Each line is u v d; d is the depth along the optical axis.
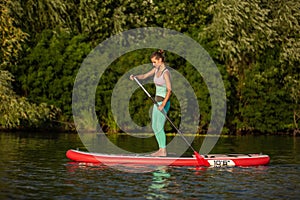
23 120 45.28
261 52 47.97
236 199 20.20
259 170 26.56
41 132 45.31
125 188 21.78
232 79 48.25
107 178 23.83
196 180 23.69
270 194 21.05
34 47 47.06
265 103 47.97
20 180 23.06
